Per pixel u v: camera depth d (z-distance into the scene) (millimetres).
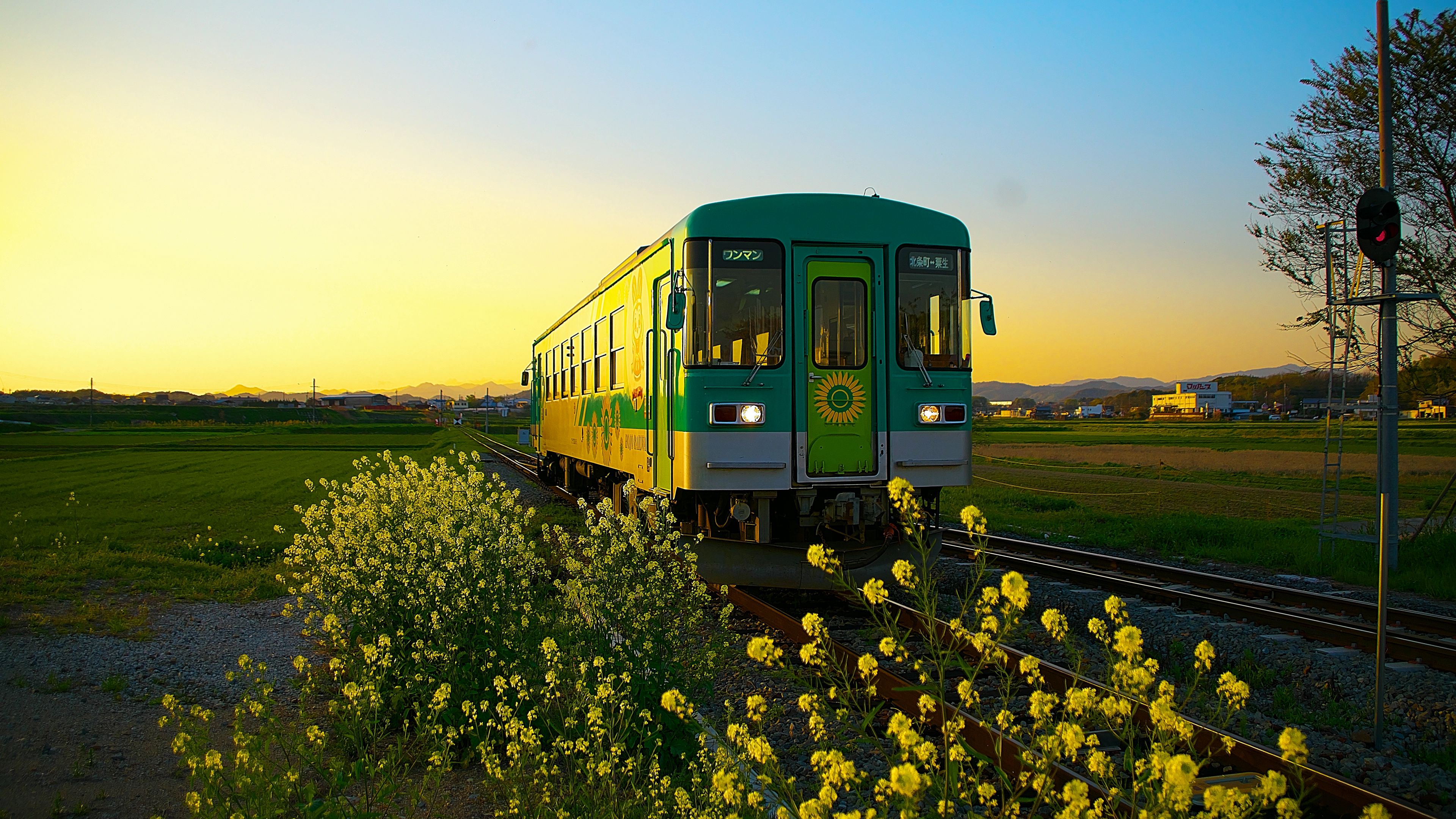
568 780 4051
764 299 8078
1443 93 11523
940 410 8383
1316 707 5680
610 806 3578
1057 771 4035
